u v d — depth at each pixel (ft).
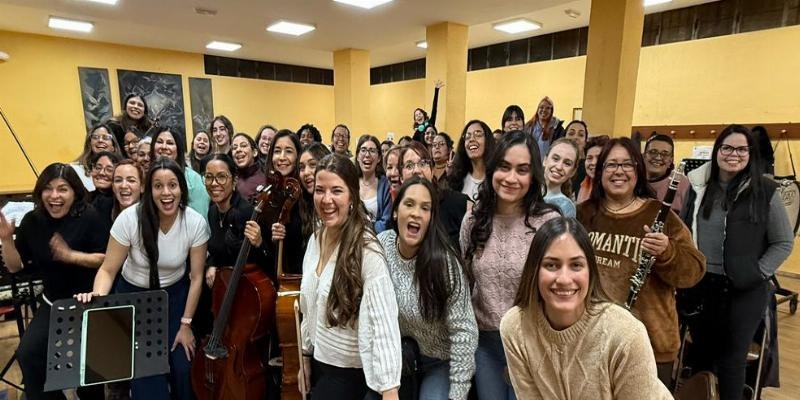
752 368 6.64
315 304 4.54
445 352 4.57
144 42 21.98
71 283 6.49
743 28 13.93
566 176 6.23
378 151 8.93
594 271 3.24
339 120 21.68
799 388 7.63
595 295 3.27
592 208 5.30
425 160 6.73
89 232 6.60
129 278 6.14
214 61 25.85
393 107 28.78
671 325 4.73
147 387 5.82
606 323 3.11
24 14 16.48
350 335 4.18
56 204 6.22
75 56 21.22
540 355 3.42
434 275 4.22
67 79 21.12
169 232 6.07
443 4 13.38
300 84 29.60
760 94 13.67
